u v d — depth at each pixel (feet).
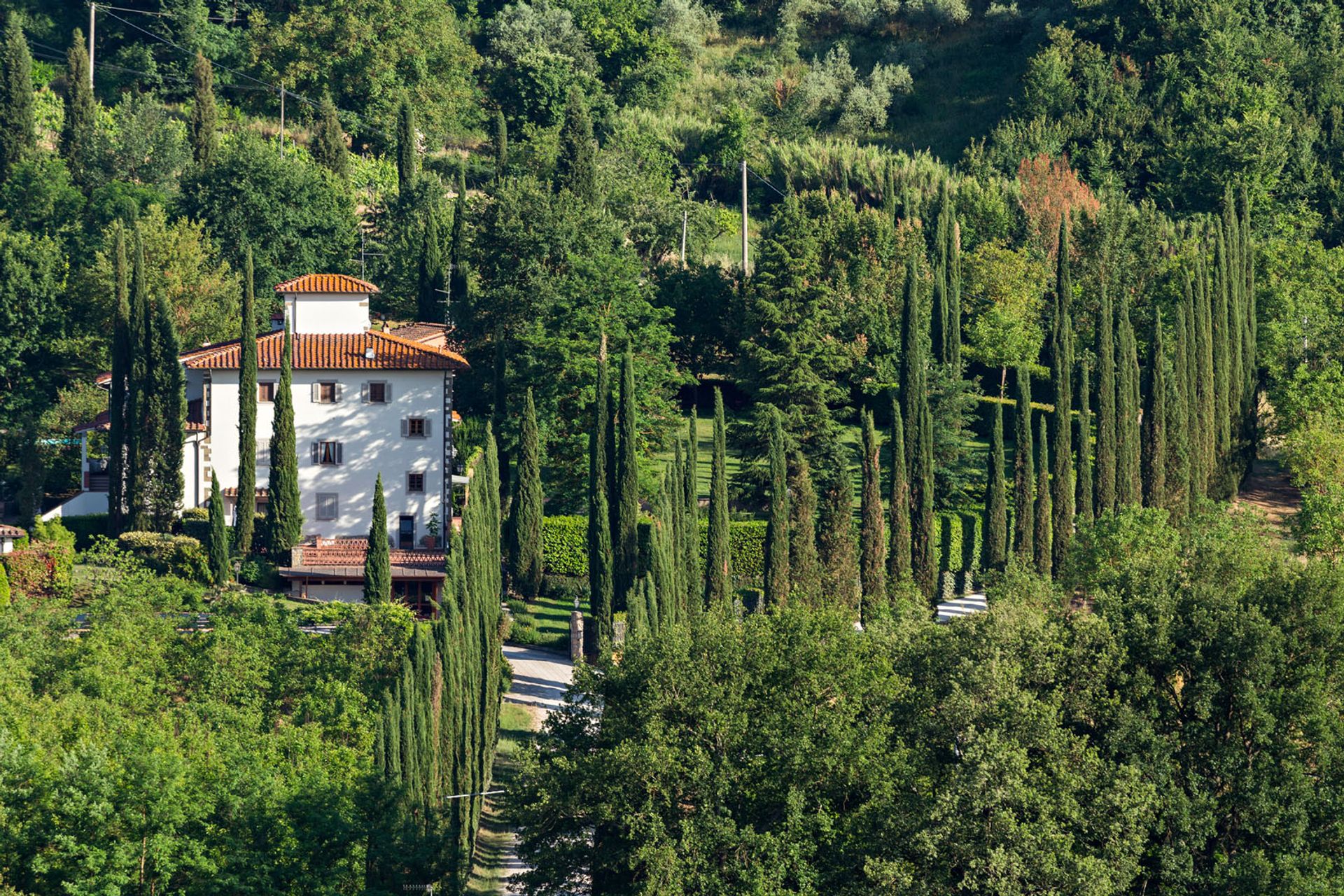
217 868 645.92
